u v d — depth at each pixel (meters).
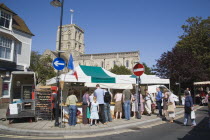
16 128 8.47
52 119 11.23
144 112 13.93
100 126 9.19
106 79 11.98
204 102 22.81
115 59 67.81
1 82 17.61
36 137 7.35
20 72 11.23
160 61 26.39
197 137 7.25
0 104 17.25
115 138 7.18
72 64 10.65
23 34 22.34
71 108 9.49
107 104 10.26
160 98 12.71
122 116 12.36
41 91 10.89
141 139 6.98
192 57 25.67
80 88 15.30
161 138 7.10
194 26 34.81
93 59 70.50
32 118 10.94
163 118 11.88
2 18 19.81
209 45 32.81
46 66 30.81
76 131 7.98
